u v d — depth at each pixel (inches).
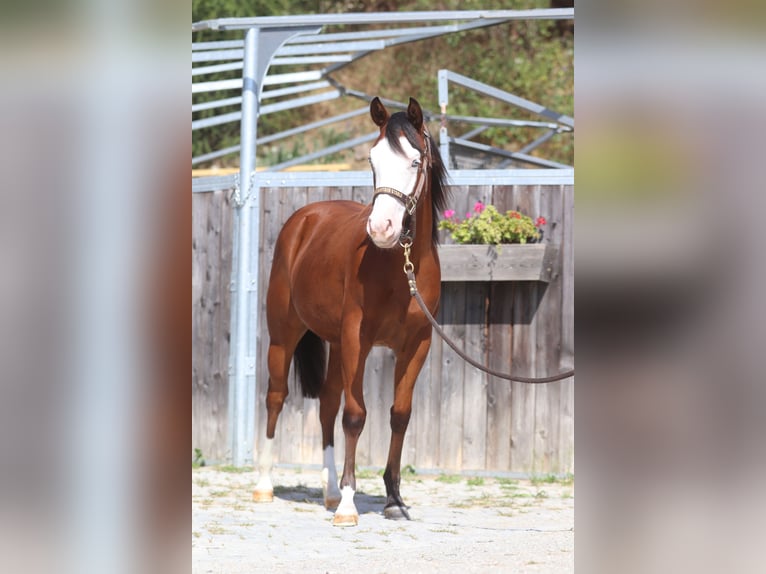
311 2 989.8
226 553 250.7
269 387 363.3
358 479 412.5
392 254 294.0
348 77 1005.8
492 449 422.6
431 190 300.2
